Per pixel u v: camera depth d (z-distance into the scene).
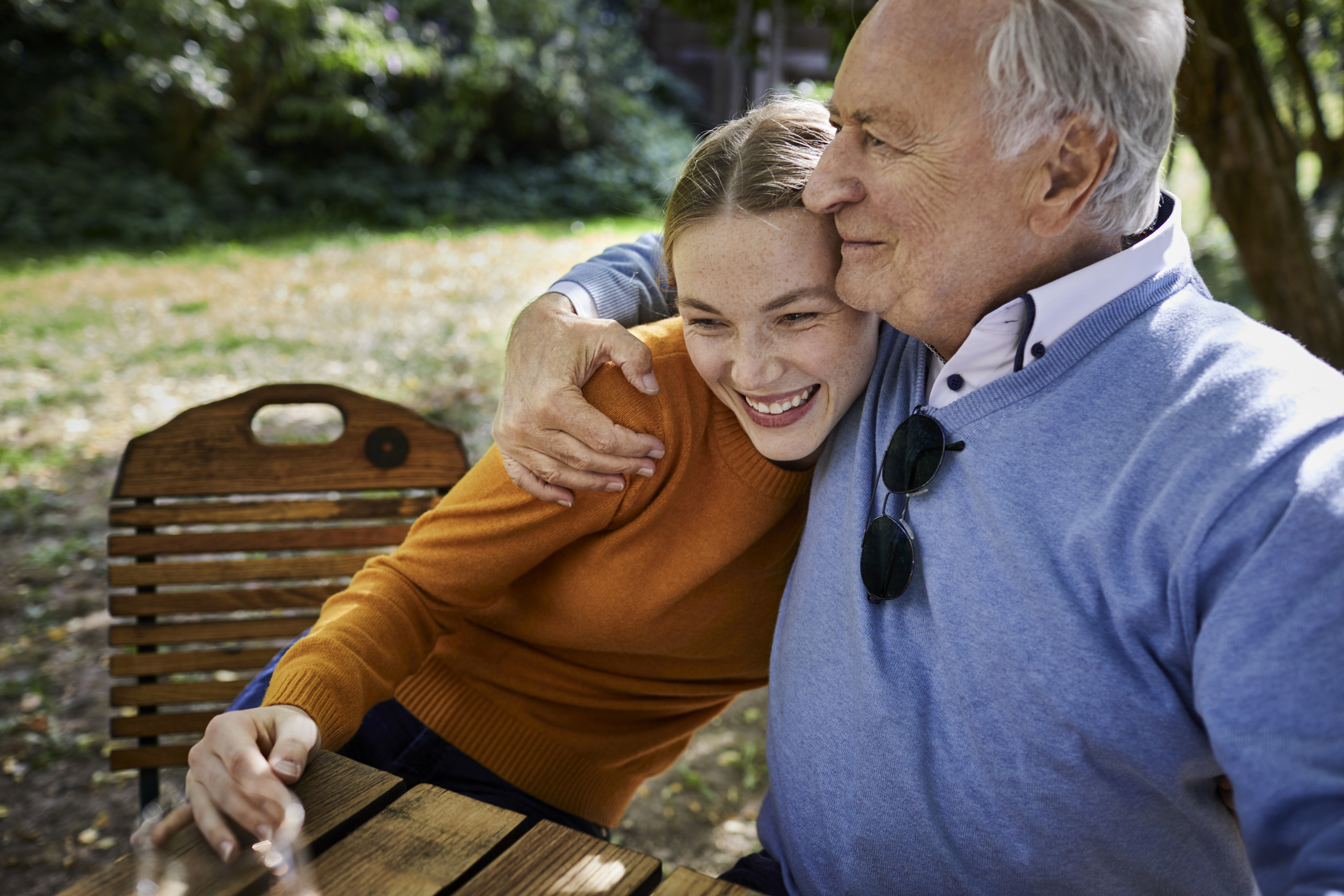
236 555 3.80
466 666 1.47
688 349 1.20
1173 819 1.02
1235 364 0.91
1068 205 0.95
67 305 8.10
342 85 12.81
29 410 5.77
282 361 6.74
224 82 11.54
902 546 1.07
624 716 1.49
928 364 1.15
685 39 17.03
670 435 1.23
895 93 0.94
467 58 13.66
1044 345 0.99
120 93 11.80
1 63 12.46
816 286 1.08
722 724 3.23
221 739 1.09
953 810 1.06
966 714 1.04
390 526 1.93
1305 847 0.80
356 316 7.95
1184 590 0.88
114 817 2.77
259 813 1.01
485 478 1.31
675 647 1.39
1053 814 1.01
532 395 1.21
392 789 1.07
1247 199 2.74
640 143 14.96
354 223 12.63
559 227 13.30
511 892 0.93
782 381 1.13
